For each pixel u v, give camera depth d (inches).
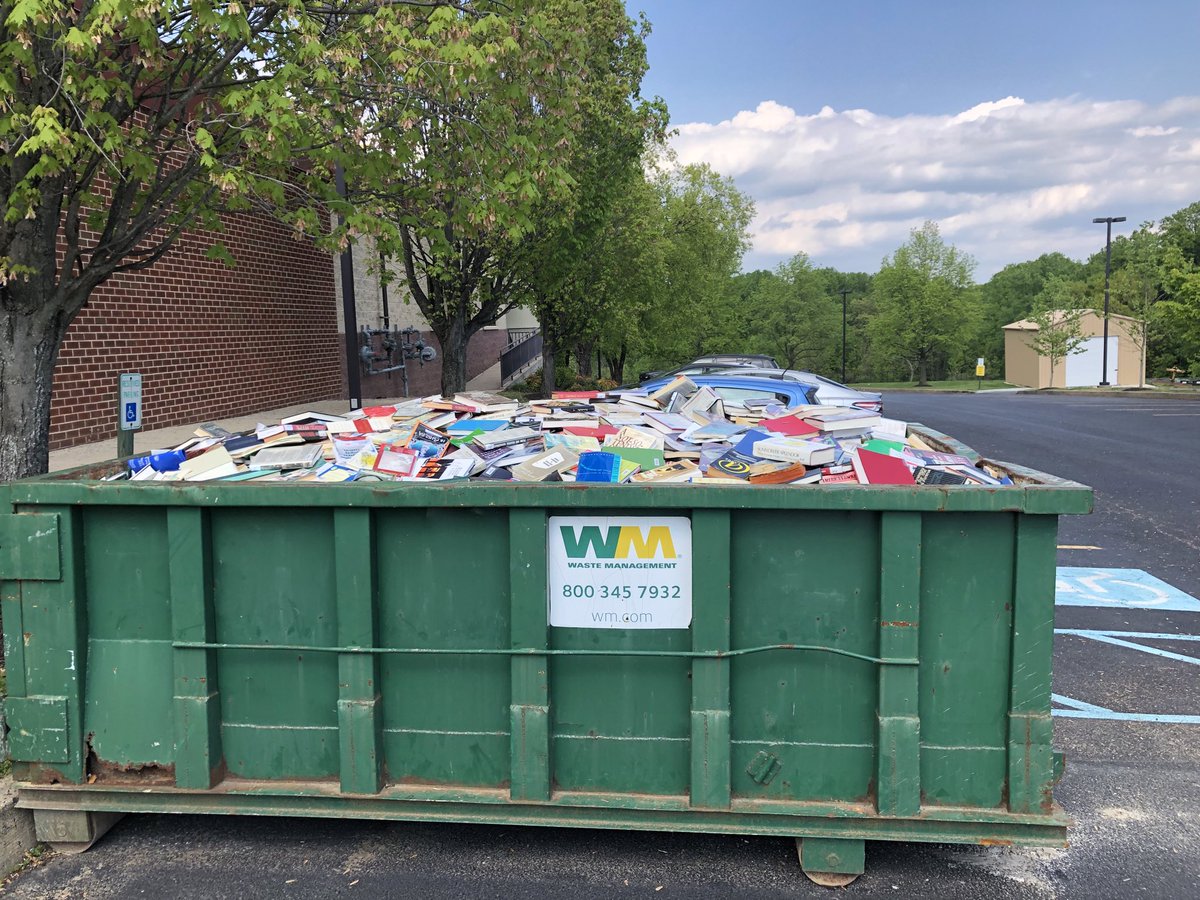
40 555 137.7
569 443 171.2
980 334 3663.9
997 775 131.5
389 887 135.5
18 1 158.9
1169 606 288.8
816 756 134.6
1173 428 772.0
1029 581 127.6
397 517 136.7
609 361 1354.6
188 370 535.5
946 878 138.9
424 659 138.5
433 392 979.9
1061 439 697.0
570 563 135.1
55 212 194.5
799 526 131.8
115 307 469.1
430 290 548.1
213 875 138.9
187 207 226.2
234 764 141.9
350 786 138.1
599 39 554.6
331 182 271.1
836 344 3250.5
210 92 212.7
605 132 548.4
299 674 140.3
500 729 138.5
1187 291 1567.4
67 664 139.8
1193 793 167.5
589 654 134.7
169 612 140.0
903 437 187.8
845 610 132.3
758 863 142.3
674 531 133.2
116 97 197.0
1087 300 2450.8
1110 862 143.6
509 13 246.7
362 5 227.8
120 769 141.8
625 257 820.0
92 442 450.3
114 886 136.2
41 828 142.8
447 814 138.4
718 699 132.8
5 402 193.3
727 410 226.7
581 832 151.2
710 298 1523.1
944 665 131.0
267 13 204.2
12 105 167.9
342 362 749.3
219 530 138.9
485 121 253.8
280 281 647.8
